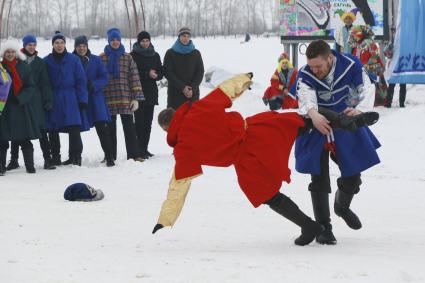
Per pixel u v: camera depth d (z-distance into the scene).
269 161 6.23
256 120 6.38
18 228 7.48
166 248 6.46
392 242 6.62
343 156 6.55
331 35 19.47
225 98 6.28
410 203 8.97
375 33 19.62
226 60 36.09
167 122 6.44
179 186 6.22
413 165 11.95
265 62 34.62
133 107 13.44
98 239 6.92
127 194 10.02
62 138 17.95
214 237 7.03
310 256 5.91
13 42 12.22
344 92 6.55
